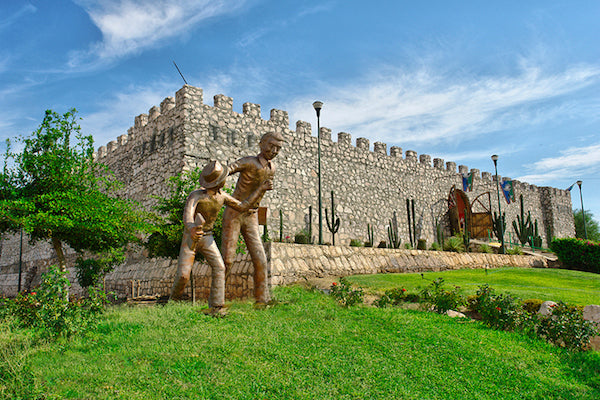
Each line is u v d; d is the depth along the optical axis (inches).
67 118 643.5
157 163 966.4
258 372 256.4
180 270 387.5
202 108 915.4
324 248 695.7
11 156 617.6
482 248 1149.1
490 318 396.8
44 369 251.4
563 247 1058.1
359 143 1223.5
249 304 426.3
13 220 566.9
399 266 803.4
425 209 1368.1
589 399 256.4
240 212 413.7
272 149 413.1
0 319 362.6
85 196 612.4
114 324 356.5
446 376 273.3
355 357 290.8
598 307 379.9
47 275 354.6
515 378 277.3
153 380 239.3
